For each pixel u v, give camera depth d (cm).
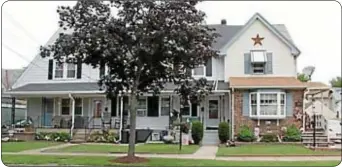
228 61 2980
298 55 2958
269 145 2525
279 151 2091
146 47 1589
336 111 3428
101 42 1590
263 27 2989
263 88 2775
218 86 2873
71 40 1603
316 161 1666
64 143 2666
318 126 2800
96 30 1562
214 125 2945
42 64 3228
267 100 2781
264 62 2947
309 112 3036
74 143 2675
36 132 2912
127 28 1602
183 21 1598
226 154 1956
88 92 2916
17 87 3197
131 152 1692
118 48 1599
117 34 1612
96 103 3092
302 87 2748
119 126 2917
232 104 2803
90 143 2678
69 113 3136
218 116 2953
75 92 2933
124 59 1638
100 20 1606
